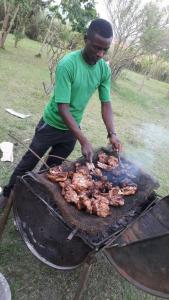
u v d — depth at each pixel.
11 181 1.52
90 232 1.03
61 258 1.13
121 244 1.08
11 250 1.43
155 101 5.89
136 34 5.39
